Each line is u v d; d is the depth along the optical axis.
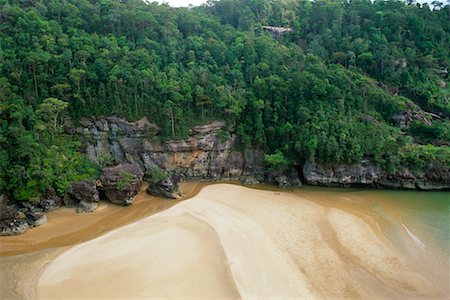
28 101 53.44
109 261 32.78
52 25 62.44
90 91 57.78
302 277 30.56
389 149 55.88
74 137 56.38
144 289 28.58
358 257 33.88
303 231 39.50
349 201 50.31
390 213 45.28
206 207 47.03
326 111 60.31
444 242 36.97
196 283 29.36
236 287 28.91
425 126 62.31
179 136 59.22
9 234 38.91
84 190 46.31
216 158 61.66
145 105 59.50
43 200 44.50
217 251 34.53
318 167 57.31
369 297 28.14
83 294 28.05
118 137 58.72
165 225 40.78
